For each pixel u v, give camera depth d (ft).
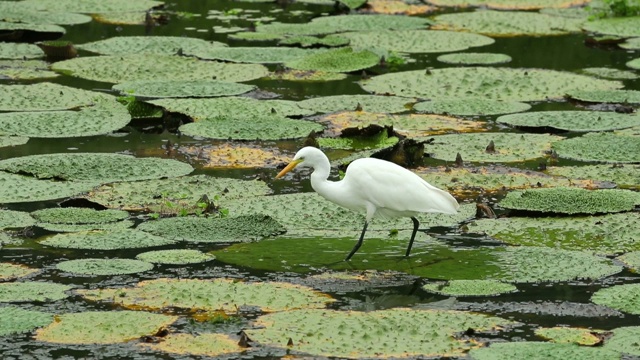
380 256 40.86
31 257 39.96
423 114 61.16
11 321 33.86
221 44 77.30
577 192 47.32
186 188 47.93
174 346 32.35
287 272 39.14
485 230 43.57
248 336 32.89
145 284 37.22
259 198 47.01
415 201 39.65
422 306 36.24
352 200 40.60
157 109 60.13
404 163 52.11
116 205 45.78
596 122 59.52
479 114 61.46
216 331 33.45
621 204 46.01
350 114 60.75
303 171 51.62
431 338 33.04
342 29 82.79
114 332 33.19
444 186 49.11
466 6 93.66
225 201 46.52
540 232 43.29
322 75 69.62
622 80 70.03
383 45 78.18
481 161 52.70
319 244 41.91
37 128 56.80
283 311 35.09
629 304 36.22
